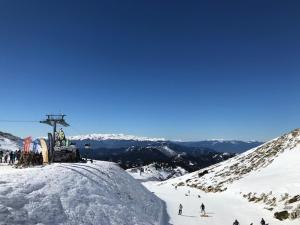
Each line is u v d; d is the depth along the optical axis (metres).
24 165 44.50
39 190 28.19
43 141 44.44
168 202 69.38
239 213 60.91
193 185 113.38
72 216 27.94
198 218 54.62
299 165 81.62
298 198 57.62
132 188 52.25
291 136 109.88
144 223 38.72
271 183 72.81
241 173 102.44
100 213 32.31
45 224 24.19
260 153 115.75
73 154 47.50
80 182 35.88
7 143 123.75
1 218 21.44
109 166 55.31
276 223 53.22
